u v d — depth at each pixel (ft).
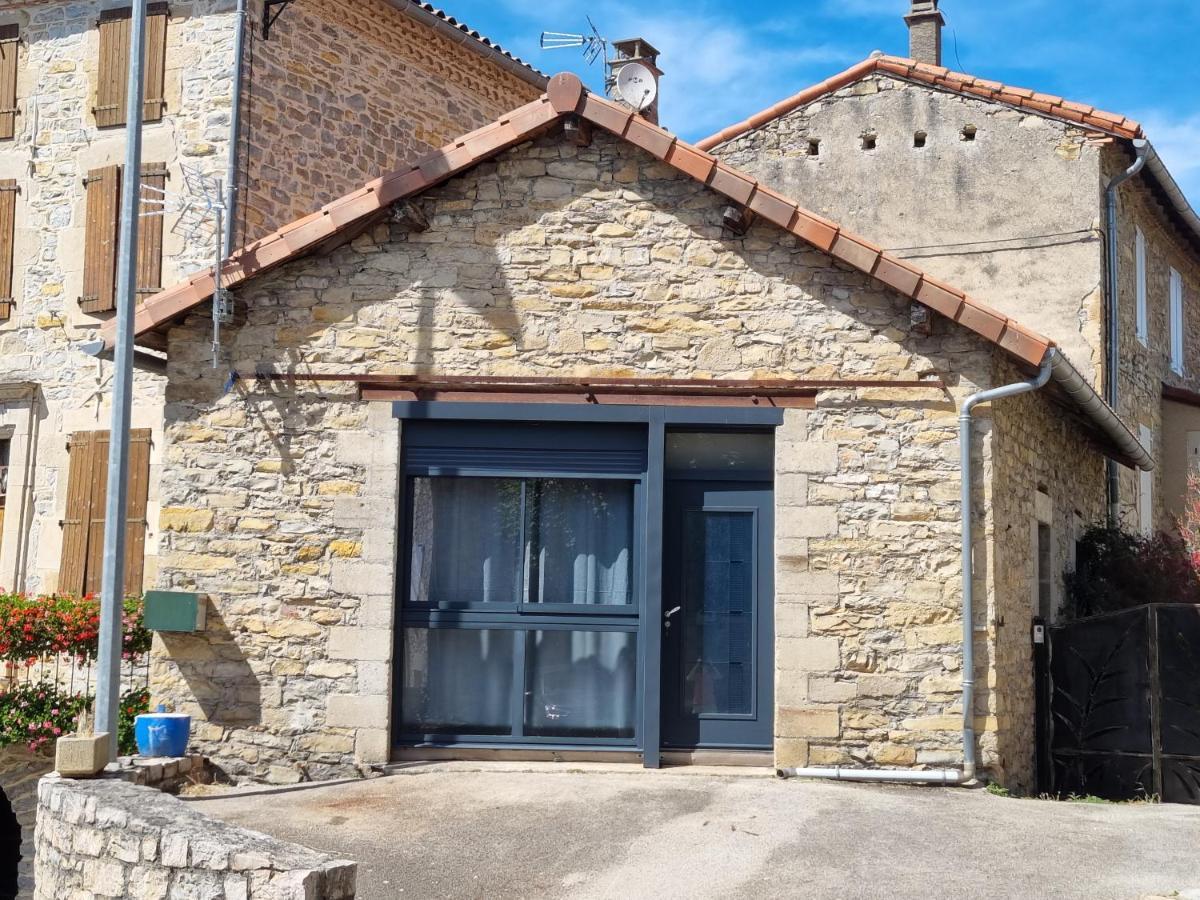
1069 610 38.83
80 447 41.68
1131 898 19.99
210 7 41.14
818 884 20.76
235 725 30.09
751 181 29.30
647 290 30.35
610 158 30.71
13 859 35.14
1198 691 32.60
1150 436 55.21
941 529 29.22
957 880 20.94
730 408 30.07
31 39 44.37
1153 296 56.95
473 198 30.91
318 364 30.86
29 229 43.68
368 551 30.32
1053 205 46.47
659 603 29.99
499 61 50.47
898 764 28.76
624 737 30.32
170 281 40.47
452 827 24.30
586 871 21.63
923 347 29.66
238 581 30.50
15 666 37.55
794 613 29.37
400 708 30.58
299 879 18.06
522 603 30.76
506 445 30.91
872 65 48.47
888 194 47.91
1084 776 33.68
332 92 43.75
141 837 20.29
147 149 41.42
